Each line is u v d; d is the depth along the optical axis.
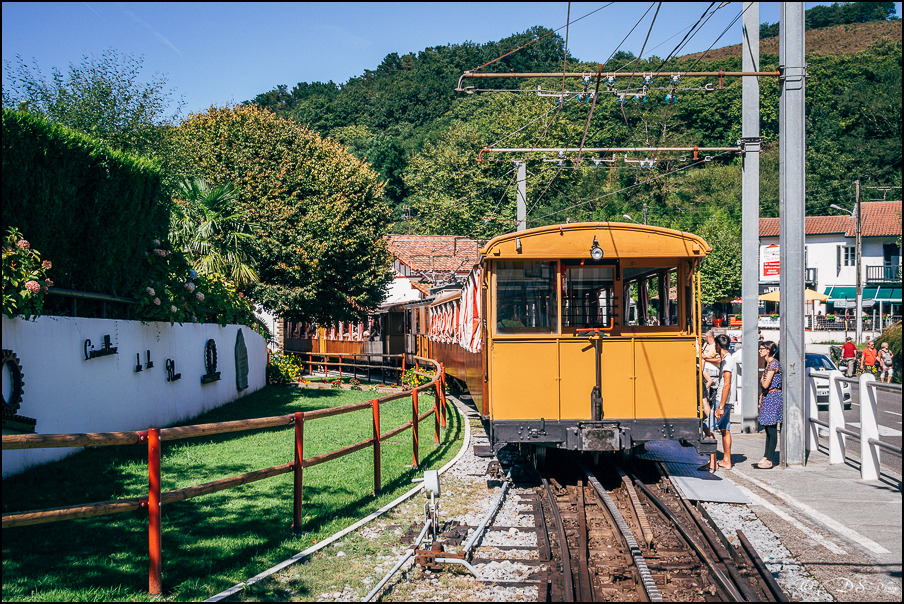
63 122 18.94
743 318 13.38
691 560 6.11
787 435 10.22
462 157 52.12
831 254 53.03
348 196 26.31
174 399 13.44
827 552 6.28
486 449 9.09
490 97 63.03
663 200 58.53
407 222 62.22
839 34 130.62
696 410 8.95
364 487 8.84
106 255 11.03
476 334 10.48
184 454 10.60
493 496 8.54
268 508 7.71
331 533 6.88
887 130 65.25
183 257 14.27
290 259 24.27
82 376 9.91
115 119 19.61
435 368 20.62
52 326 9.17
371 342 31.00
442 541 6.59
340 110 94.19
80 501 7.47
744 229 13.41
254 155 24.98
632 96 12.34
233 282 19.62
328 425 14.41
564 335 8.98
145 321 12.16
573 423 8.89
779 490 8.66
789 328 10.32
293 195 24.89
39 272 8.52
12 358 8.02
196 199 19.50
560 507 7.98
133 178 11.57
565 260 9.12
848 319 48.12
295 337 42.66
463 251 43.06
